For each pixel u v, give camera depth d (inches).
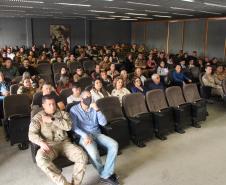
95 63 358.6
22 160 147.7
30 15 498.3
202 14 414.9
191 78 302.8
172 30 542.0
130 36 665.0
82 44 619.5
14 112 168.1
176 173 135.8
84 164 118.6
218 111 242.5
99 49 539.5
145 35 619.2
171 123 184.5
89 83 236.7
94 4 298.8
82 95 137.4
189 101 208.7
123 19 589.6
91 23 620.7
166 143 171.9
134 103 174.4
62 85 228.7
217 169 139.6
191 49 503.2
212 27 457.1
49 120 122.4
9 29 557.6
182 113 187.9
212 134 187.2
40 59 387.9
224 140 176.6
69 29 601.3
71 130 131.6
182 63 371.9
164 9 344.8
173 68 327.3
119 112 166.1
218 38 448.1
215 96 261.6
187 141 175.0
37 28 574.6
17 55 406.9
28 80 204.2
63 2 284.5
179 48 530.3
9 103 167.5
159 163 146.0
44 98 123.7
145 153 157.9
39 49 512.7
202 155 155.2
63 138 125.3
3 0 274.2
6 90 210.2
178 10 354.6
